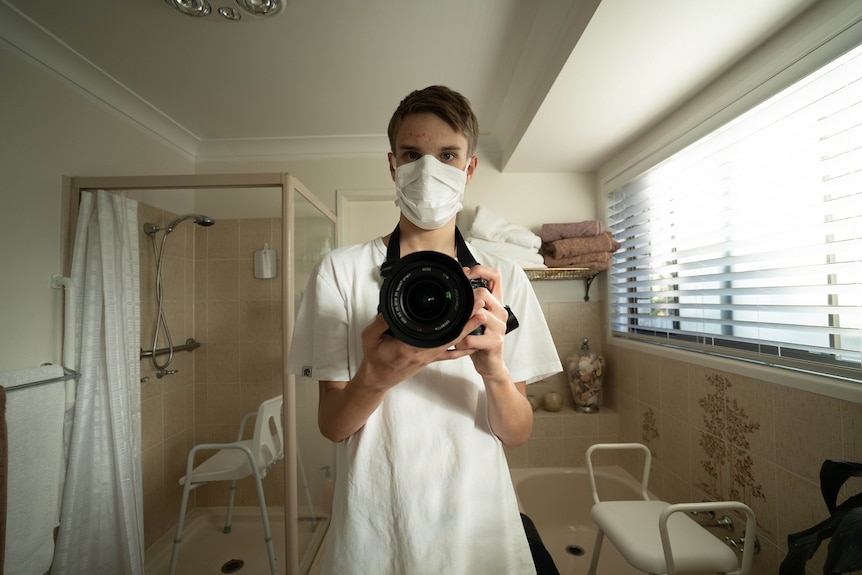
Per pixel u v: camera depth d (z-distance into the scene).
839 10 0.91
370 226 2.39
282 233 1.47
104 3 1.20
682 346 1.62
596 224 2.00
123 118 1.75
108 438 1.42
